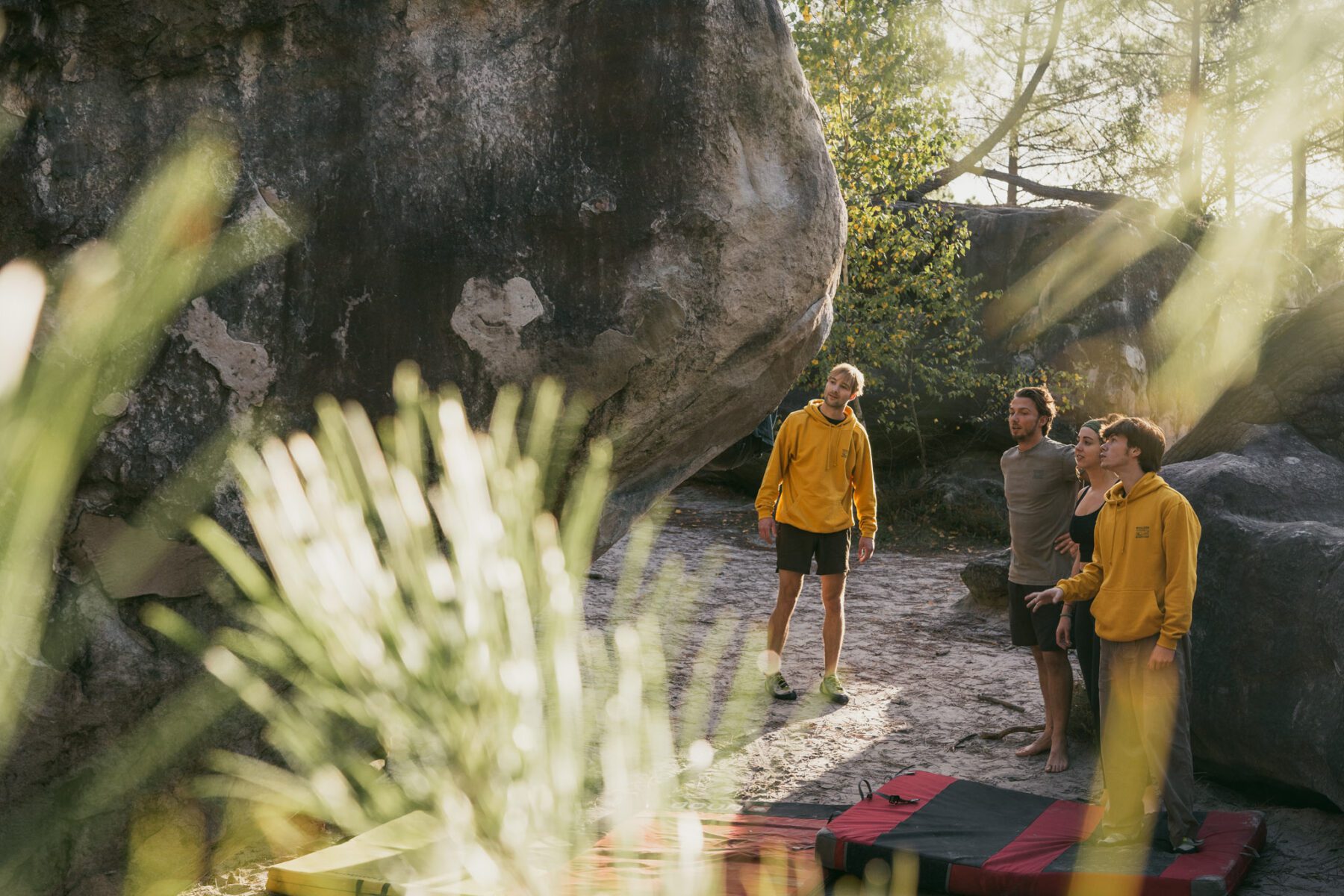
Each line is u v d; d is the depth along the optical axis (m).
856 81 14.56
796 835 4.29
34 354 2.62
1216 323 15.23
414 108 3.53
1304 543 5.00
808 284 3.87
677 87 3.63
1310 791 4.85
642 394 3.73
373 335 3.50
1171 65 24.81
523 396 3.60
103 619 3.27
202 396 3.33
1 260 3.19
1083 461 5.03
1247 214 26.27
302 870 3.53
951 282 13.66
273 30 3.41
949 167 21.30
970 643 7.98
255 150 3.39
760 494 6.47
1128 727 4.30
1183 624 4.13
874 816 4.42
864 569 11.12
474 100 3.57
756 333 3.82
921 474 14.52
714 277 3.69
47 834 3.32
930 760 5.52
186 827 3.50
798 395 14.38
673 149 3.63
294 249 3.42
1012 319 14.58
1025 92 21.88
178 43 3.30
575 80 3.63
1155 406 14.48
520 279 3.60
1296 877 4.21
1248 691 5.00
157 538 3.31
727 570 10.43
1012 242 14.68
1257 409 6.32
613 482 3.97
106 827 3.37
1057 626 5.38
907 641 8.02
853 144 13.66
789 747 5.62
